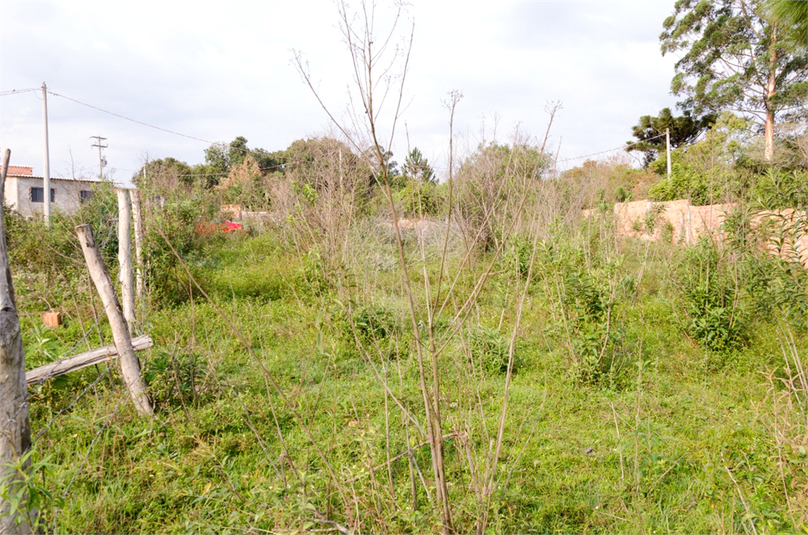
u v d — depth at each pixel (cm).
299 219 832
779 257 498
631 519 303
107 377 452
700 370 552
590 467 367
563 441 404
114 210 1002
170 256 786
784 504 296
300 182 1049
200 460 339
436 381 224
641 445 380
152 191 1000
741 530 292
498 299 758
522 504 321
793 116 2022
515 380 536
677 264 724
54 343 564
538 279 790
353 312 604
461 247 912
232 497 304
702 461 353
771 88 2012
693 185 1213
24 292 713
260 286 897
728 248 604
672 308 671
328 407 445
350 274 659
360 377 517
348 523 248
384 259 837
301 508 236
